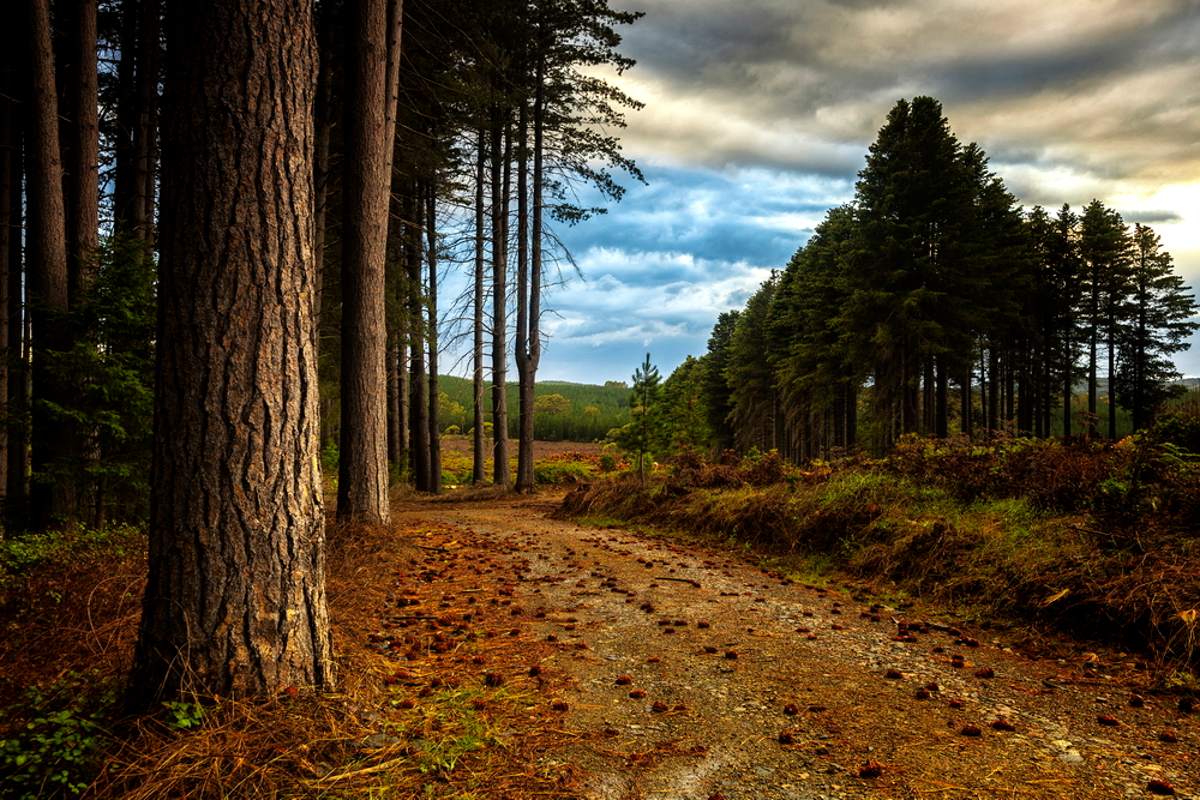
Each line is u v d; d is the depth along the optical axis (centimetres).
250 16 293
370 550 709
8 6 1119
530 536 973
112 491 772
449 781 247
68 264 889
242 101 291
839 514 750
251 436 288
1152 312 3734
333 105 1270
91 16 912
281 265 301
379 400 837
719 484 1100
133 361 752
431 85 1304
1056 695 348
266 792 230
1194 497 509
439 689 339
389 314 1538
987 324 2527
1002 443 836
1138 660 394
